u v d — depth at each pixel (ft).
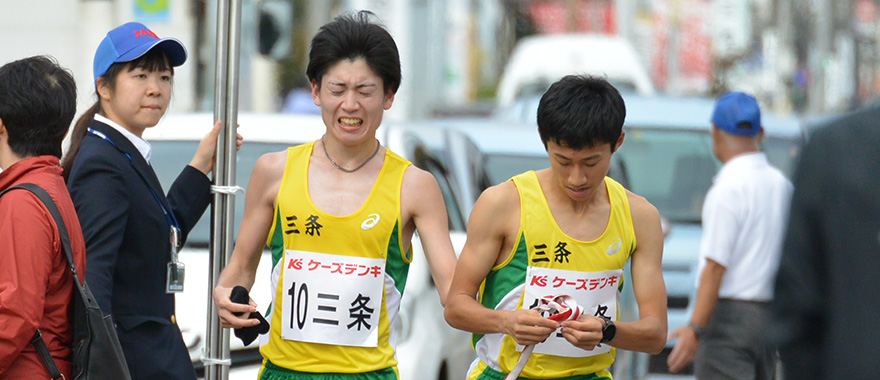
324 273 52.90
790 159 115.24
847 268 37.19
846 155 37.60
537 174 51.72
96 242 50.49
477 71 468.34
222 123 55.57
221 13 55.21
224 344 55.01
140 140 54.19
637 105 123.34
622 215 51.39
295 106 201.36
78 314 47.67
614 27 510.99
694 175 113.19
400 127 86.38
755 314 73.77
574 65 251.80
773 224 74.08
